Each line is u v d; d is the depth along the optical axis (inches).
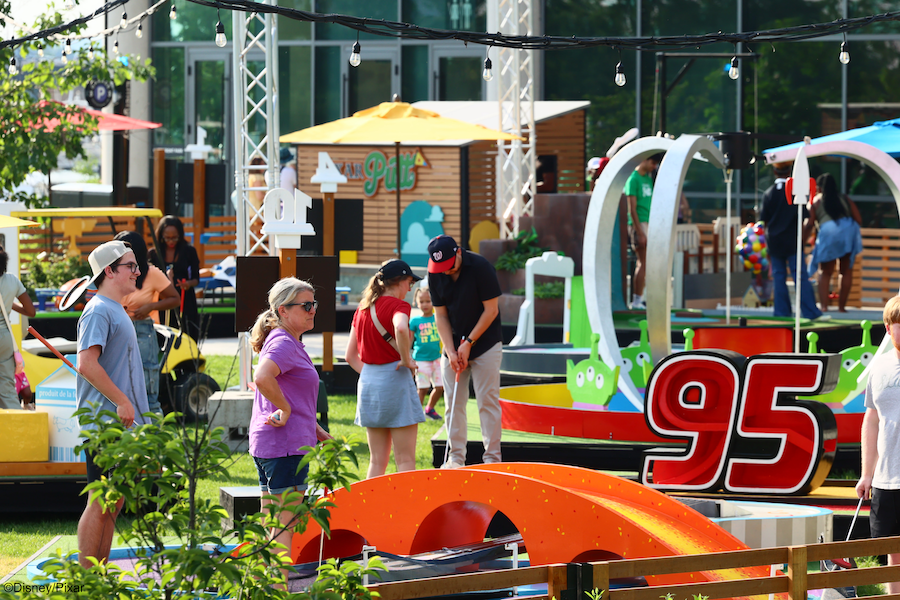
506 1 1058.1
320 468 219.6
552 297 888.9
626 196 963.3
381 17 1398.9
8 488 427.2
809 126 1209.4
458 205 1088.8
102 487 207.0
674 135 1256.8
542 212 973.8
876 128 788.6
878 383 317.7
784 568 307.6
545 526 310.3
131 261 337.4
